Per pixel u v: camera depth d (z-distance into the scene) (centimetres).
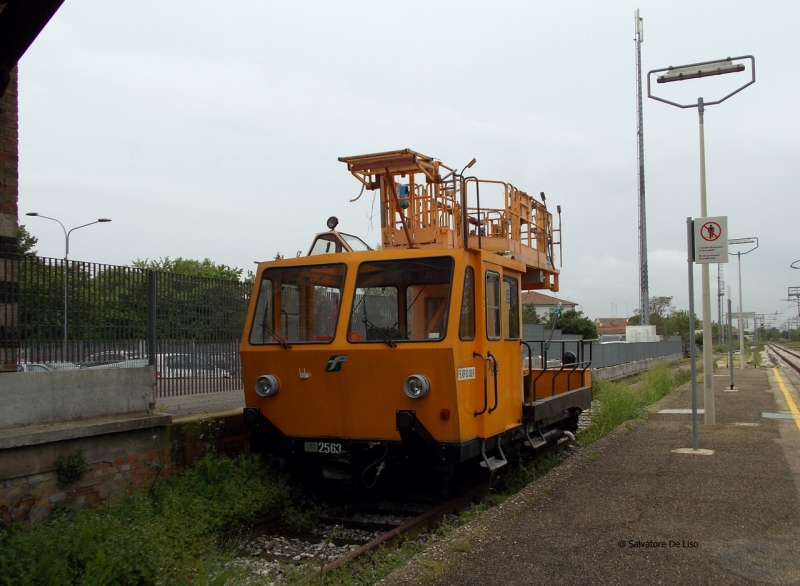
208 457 838
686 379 2530
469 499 850
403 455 770
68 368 803
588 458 923
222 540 688
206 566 565
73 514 668
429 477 794
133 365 914
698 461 883
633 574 500
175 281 1008
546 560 533
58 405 717
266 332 839
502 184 976
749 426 1181
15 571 523
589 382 1271
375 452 790
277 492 800
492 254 841
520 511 672
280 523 779
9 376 674
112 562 538
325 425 805
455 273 758
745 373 2927
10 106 766
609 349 2914
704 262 1003
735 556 532
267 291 849
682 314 7481
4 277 732
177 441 830
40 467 670
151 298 952
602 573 503
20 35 498
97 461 730
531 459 1042
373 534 757
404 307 774
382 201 963
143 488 761
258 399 837
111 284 882
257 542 725
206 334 1083
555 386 1256
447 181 939
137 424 772
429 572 513
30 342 757
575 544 568
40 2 480
